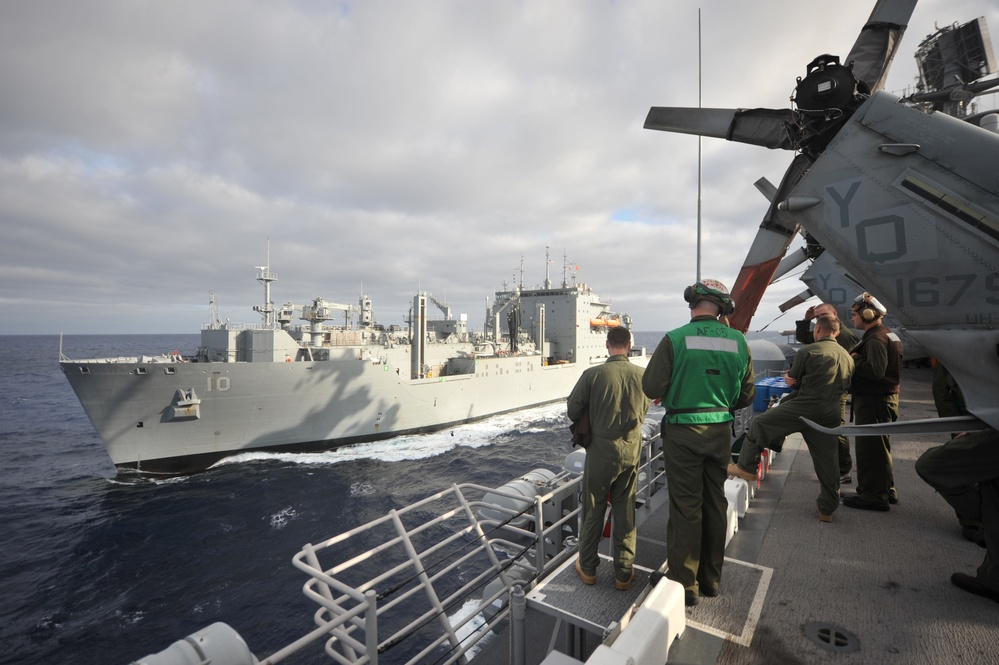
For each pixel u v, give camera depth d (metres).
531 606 2.90
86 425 39.28
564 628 3.57
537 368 40.00
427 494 21.14
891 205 2.82
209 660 1.88
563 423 34.88
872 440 4.38
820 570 3.26
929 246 2.68
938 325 2.64
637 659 1.91
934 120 2.71
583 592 2.98
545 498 3.88
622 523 2.99
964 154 2.58
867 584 3.06
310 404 25.64
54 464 27.06
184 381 22.50
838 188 3.06
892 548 3.58
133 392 21.77
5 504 20.39
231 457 24.30
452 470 24.23
